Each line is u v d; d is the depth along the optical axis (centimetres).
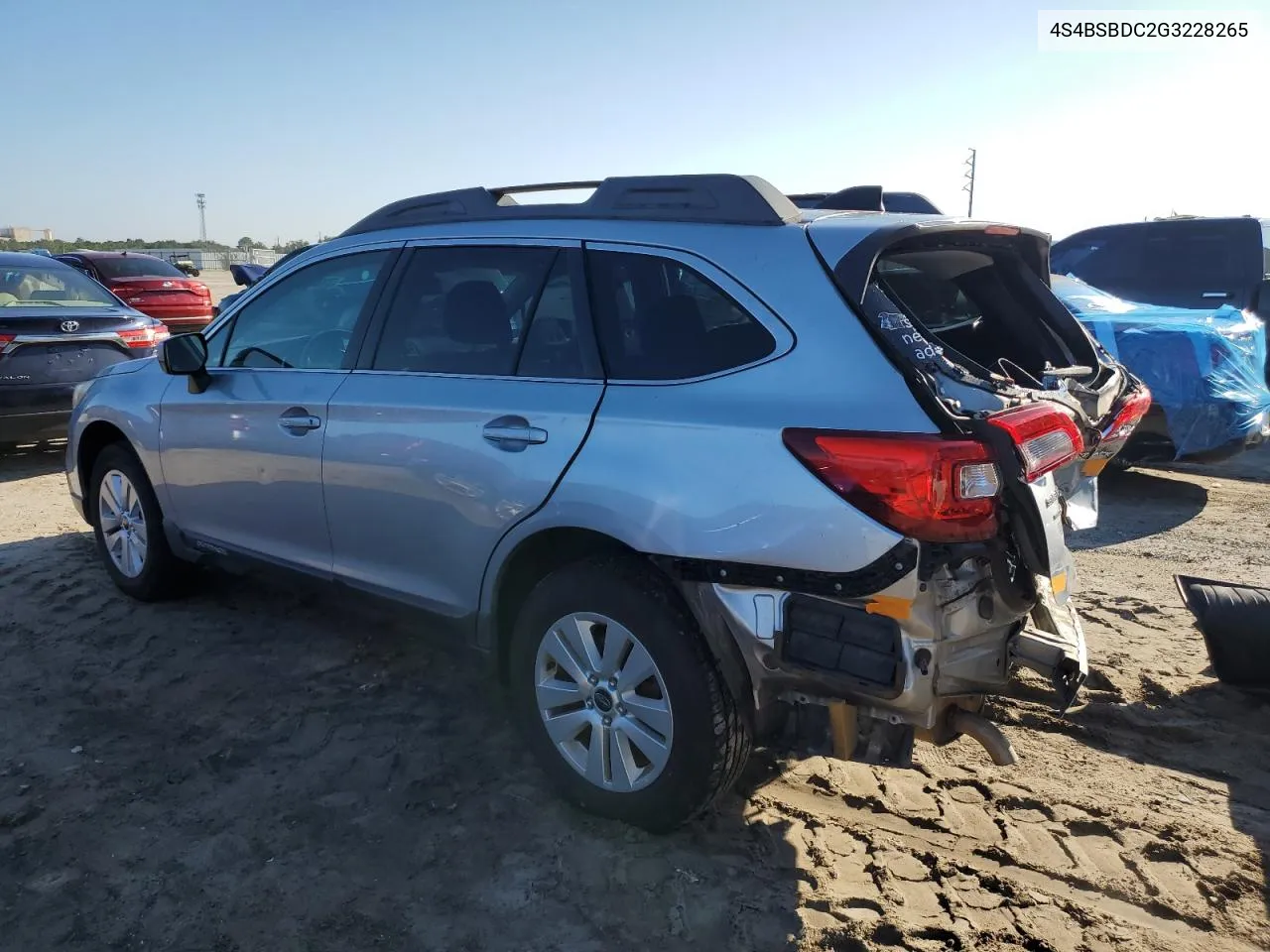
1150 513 677
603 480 286
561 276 324
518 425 310
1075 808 321
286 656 435
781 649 258
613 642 293
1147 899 278
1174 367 655
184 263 2759
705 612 271
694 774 280
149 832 305
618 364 301
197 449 435
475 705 391
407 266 372
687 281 295
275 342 419
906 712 251
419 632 361
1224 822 314
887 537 241
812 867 290
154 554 479
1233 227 937
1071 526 338
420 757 351
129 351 827
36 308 805
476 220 357
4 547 586
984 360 381
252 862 291
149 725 373
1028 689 303
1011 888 282
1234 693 396
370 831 307
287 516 399
